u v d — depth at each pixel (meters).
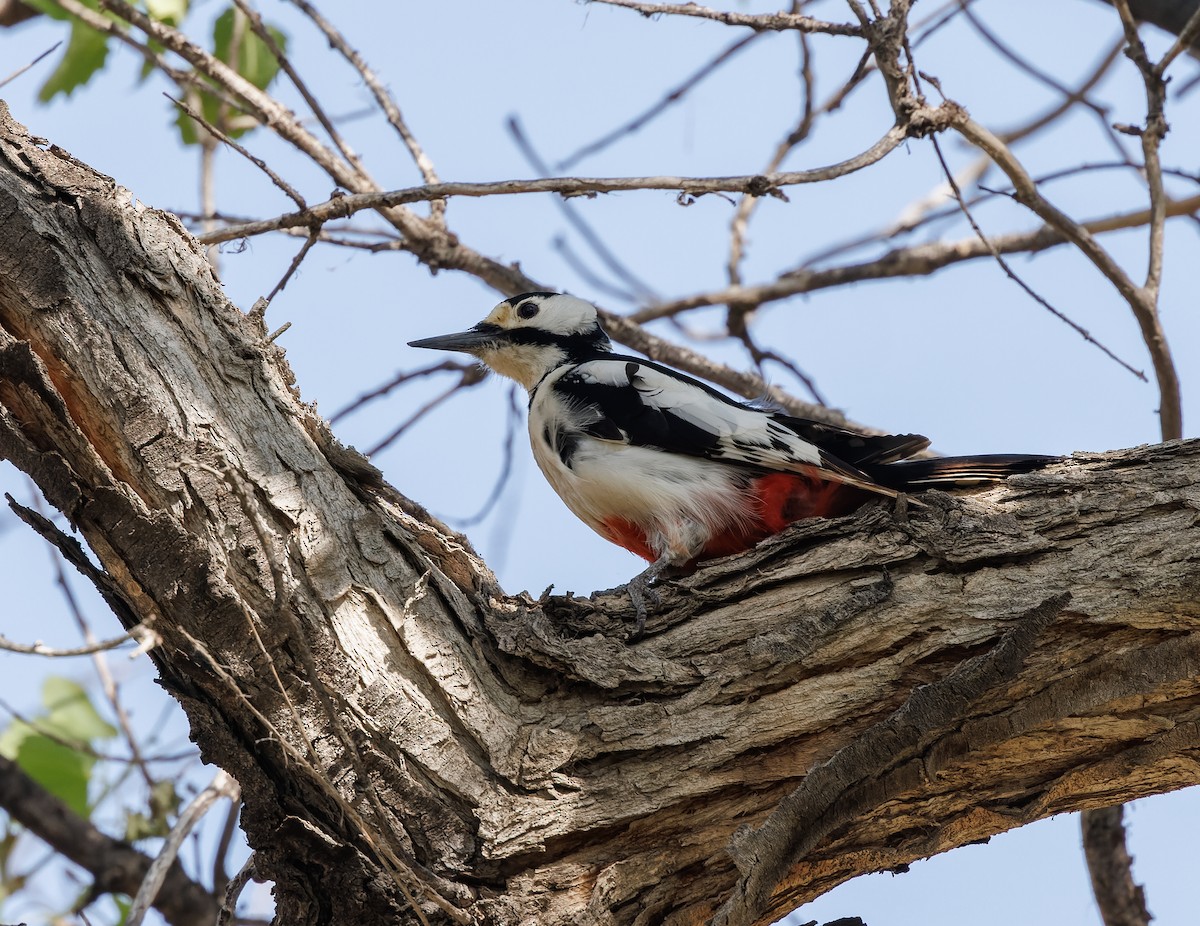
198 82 11.19
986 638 7.26
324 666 6.92
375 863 6.73
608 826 6.97
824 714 7.22
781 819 6.76
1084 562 7.36
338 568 7.09
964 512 7.64
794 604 7.52
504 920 6.73
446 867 6.82
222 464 6.96
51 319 6.89
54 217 7.09
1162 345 10.12
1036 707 7.12
